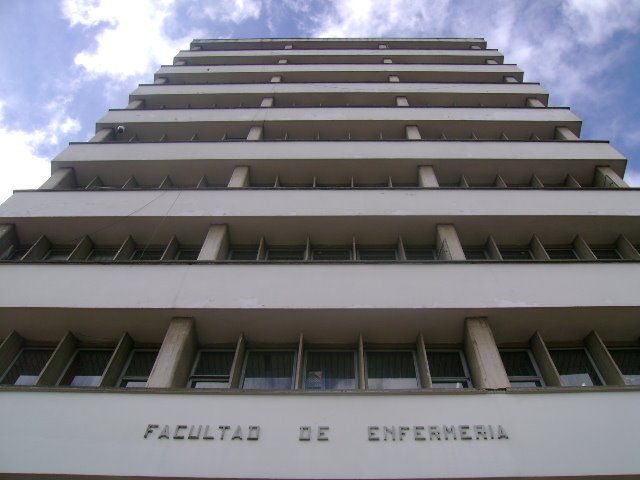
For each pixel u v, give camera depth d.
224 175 16.92
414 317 10.66
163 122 19.80
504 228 13.83
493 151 17.12
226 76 25.22
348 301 10.77
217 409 8.48
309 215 13.81
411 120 19.77
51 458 7.79
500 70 25.38
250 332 10.89
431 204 14.20
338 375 10.54
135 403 8.62
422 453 7.77
